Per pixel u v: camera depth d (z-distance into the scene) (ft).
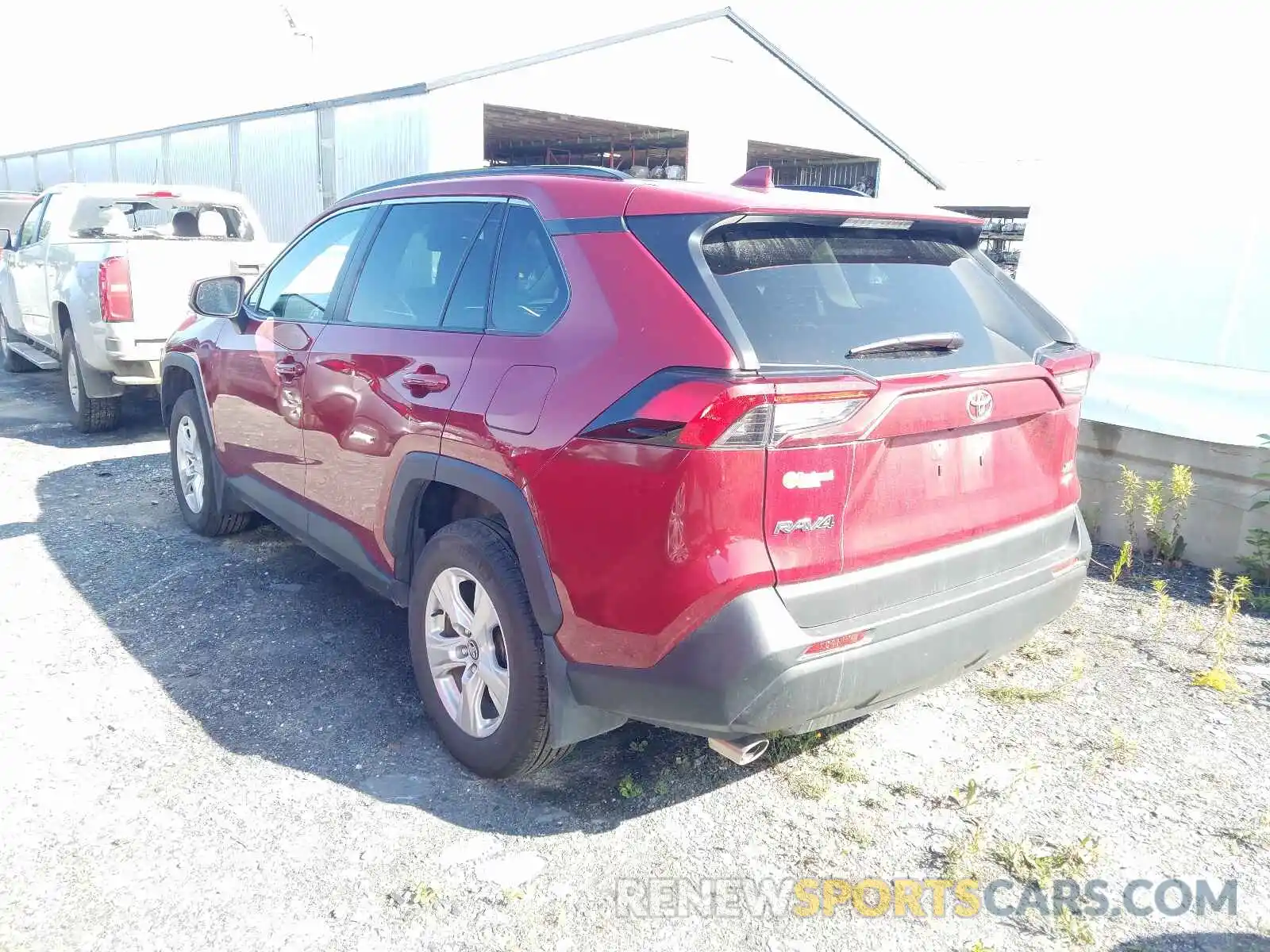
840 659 8.07
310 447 12.90
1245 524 15.87
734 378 7.64
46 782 9.96
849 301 8.93
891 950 7.91
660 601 8.02
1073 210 20.86
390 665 12.84
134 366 23.98
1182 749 10.96
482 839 9.27
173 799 9.77
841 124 73.46
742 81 66.03
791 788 10.17
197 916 8.14
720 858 9.04
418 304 11.33
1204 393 16.25
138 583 15.37
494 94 51.34
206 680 12.28
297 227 60.34
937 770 10.53
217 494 16.62
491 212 10.78
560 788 10.16
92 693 11.85
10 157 115.55
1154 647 13.61
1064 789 10.15
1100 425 17.46
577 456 8.52
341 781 10.18
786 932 8.10
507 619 9.41
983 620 9.15
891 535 8.51
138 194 28.19
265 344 14.06
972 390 8.85
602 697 8.71
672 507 7.83
